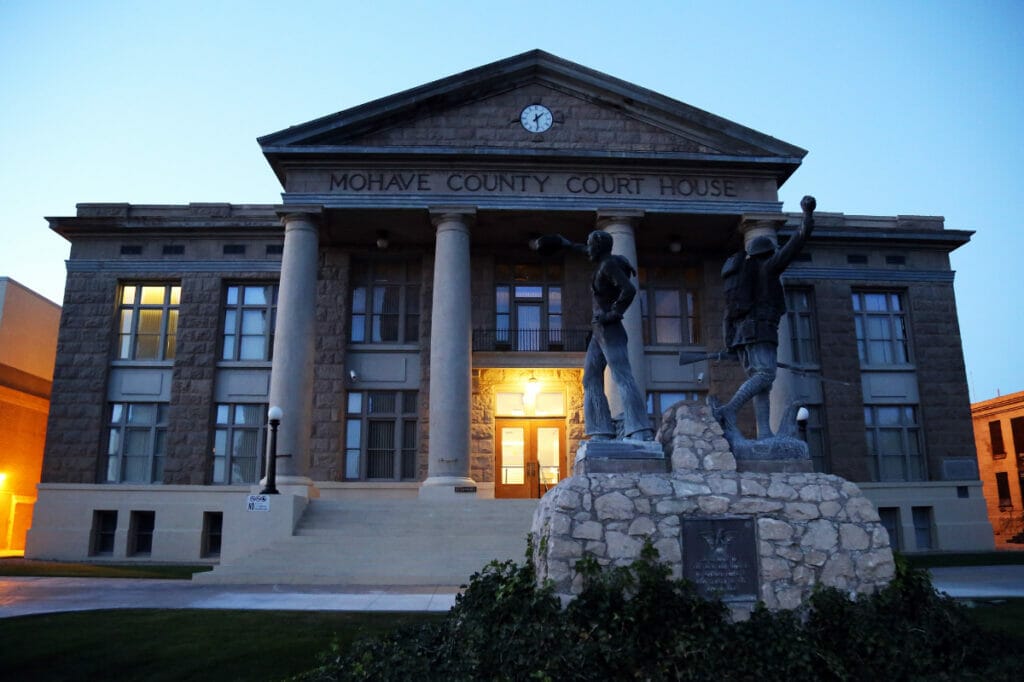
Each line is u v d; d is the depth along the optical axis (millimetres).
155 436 25922
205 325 26359
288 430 21875
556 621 6836
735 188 24719
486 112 25094
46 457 25312
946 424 27516
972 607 10828
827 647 6855
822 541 7691
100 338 26250
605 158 24109
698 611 7047
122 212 26969
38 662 8039
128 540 24562
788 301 28109
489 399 25625
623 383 8719
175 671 7723
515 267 27234
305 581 15711
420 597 13125
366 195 23719
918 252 28719
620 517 7609
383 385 26062
